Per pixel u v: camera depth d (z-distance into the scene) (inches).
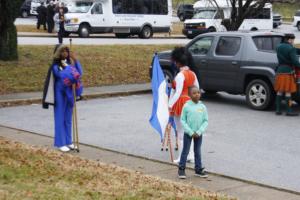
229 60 639.8
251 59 620.7
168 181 342.3
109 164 383.2
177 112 386.3
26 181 312.2
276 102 605.0
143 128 517.7
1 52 857.5
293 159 410.0
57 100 419.2
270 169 381.4
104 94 721.0
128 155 415.2
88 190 301.0
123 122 546.9
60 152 414.9
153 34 1844.2
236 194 322.0
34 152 400.5
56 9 1529.3
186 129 348.8
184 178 353.4
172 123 405.1
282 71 577.3
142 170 373.1
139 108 633.0
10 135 480.7
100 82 808.3
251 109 626.8
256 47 625.9
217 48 657.0
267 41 638.5
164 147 441.4
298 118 575.8
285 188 336.8
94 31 1551.4
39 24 1679.4
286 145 454.9
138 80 847.1
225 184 343.3
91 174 341.4
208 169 379.6
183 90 383.9
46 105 421.4
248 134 495.2
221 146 448.1
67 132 426.0
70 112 426.3
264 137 483.5
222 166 387.5
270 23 1788.9
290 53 569.6
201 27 1672.0
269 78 603.5
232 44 644.7
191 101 350.9
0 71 797.9
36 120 554.9
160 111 406.3
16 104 652.7
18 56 892.6
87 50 1032.8
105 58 968.9
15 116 576.7
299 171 377.1
